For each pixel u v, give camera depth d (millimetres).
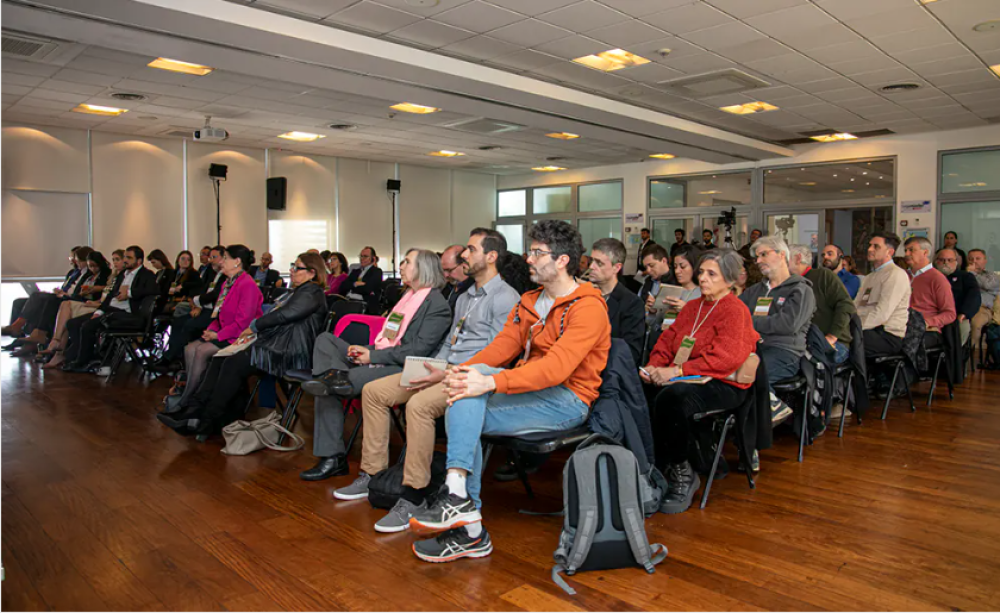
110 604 2053
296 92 7742
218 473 3406
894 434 4234
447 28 5688
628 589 2156
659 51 6270
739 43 6023
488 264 3115
